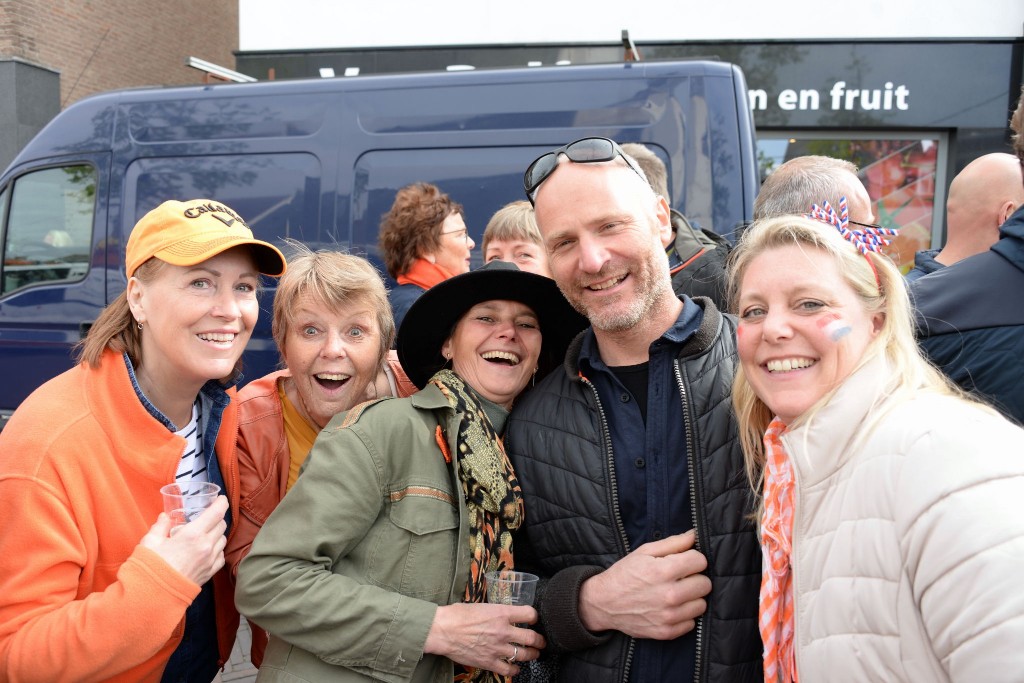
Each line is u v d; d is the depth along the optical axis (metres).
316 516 1.68
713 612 1.65
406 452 1.80
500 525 1.82
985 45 6.98
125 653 1.51
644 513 1.75
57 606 1.55
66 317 5.01
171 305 1.72
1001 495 1.07
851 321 1.38
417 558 1.73
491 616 1.67
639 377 1.82
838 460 1.32
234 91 4.71
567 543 1.80
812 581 1.32
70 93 11.08
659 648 1.68
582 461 1.79
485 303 2.00
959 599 1.05
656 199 1.86
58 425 1.64
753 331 1.46
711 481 1.69
